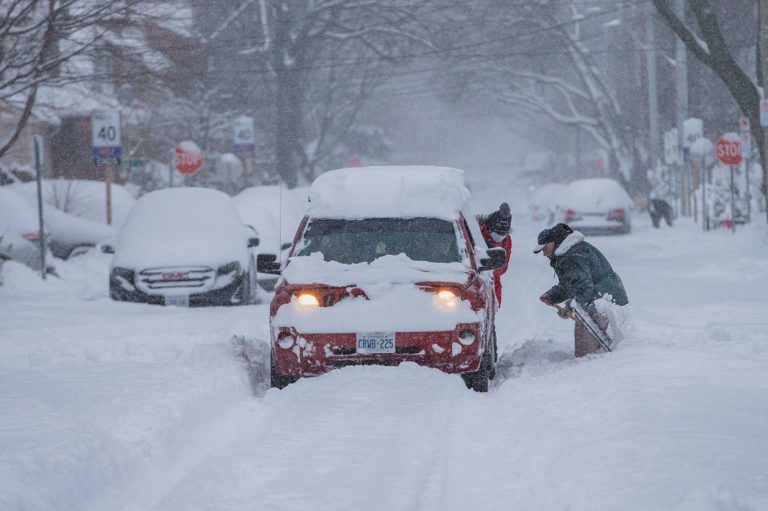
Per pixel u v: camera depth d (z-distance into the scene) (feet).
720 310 123.85
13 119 309.42
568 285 86.79
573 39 505.25
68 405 66.13
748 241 212.64
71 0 180.75
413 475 50.29
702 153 308.19
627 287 161.17
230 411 70.85
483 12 494.59
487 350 78.48
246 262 149.48
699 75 406.21
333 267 78.18
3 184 264.11
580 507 43.45
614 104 506.07
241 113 451.53
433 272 77.41
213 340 101.91
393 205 85.66
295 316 76.07
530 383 74.95
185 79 231.09
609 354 82.17
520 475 50.67
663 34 448.65
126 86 248.32
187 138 415.23
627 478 45.93
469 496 48.52
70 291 162.09
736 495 42.27
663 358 75.77
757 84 213.05
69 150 366.84
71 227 227.61
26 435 53.26
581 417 59.88
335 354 75.72
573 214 329.72
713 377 68.08
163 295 143.84
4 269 161.89
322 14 491.72
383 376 73.26
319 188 88.48
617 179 529.45
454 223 84.38
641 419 56.18
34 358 90.94
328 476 50.83
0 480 44.93
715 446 50.21
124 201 262.26
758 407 58.80
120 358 92.48
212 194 159.63
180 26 217.97
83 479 48.75
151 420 60.85
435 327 75.00
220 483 50.01
